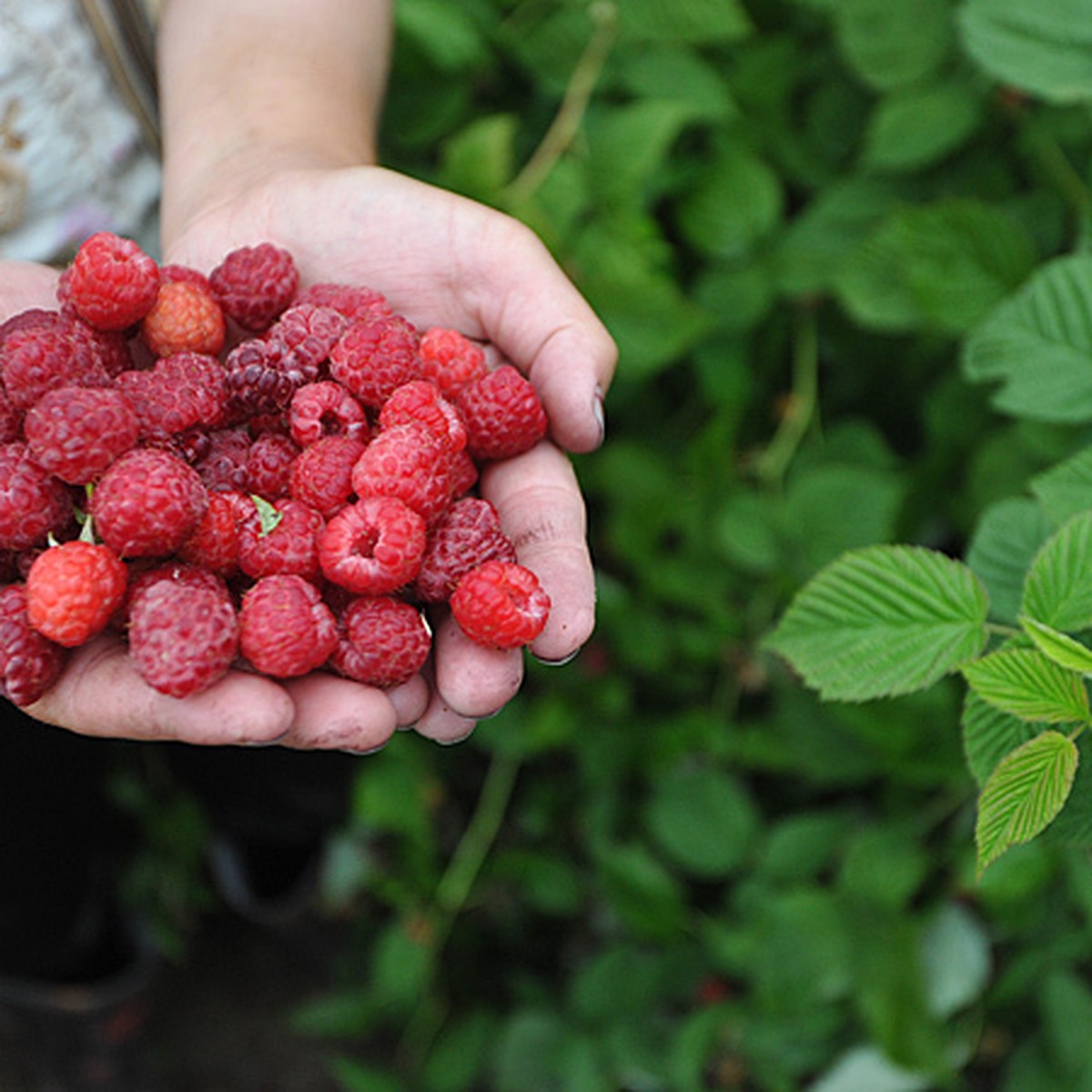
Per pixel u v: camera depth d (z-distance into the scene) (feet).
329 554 1.40
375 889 2.10
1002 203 1.77
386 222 1.58
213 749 2.04
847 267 1.74
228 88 1.71
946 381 1.82
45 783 1.91
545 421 1.51
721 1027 1.86
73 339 1.44
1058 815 1.28
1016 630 1.34
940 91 1.72
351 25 1.74
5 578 1.43
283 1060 2.22
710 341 1.85
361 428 1.48
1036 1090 1.79
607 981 1.92
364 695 1.37
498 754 1.97
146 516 1.36
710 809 1.89
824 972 1.75
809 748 1.83
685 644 1.88
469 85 1.81
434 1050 2.02
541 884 1.99
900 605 1.34
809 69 1.84
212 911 2.32
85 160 1.67
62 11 1.62
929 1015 1.74
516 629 1.37
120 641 1.40
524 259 1.55
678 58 1.77
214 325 1.54
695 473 1.85
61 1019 2.23
